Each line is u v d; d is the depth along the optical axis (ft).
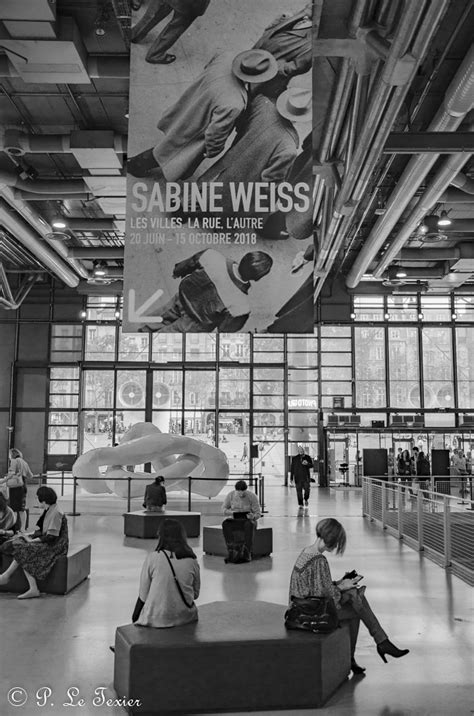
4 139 48.29
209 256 18.69
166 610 15.29
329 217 58.49
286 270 18.65
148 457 62.80
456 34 36.73
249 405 96.94
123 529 42.75
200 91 19.39
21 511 39.91
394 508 42.96
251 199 18.88
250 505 32.48
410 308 100.58
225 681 14.06
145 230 18.81
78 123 49.52
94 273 85.25
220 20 19.71
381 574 28.25
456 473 83.76
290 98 19.34
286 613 15.44
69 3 34.60
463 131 40.78
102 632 19.38
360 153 38.70
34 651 17.60
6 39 34.73
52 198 58.34
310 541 38.34
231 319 18.44
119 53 38.45
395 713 13.83
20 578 24.32
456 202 59.26
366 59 31.45
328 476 85.35
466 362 99.81
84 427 96.12
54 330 98.73
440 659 17.24
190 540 37.96
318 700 14.20
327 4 29.53
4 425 96.32
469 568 28.99
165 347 98.17
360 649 18.19
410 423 87.61
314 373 99.09
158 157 19.12
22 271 91.50
